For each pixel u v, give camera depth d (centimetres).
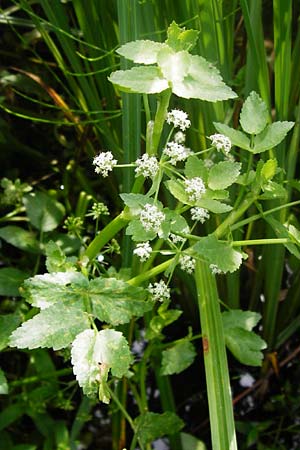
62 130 86
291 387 76
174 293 78
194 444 69
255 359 61
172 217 49
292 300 75
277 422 74
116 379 64
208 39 59
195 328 79
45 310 46
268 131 50
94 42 69
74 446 67
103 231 54
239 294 77
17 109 83
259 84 61
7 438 66
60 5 67
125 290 48
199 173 49
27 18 85
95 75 73
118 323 47
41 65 85
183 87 44
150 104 63
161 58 44
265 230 71
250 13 60
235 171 48
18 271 65
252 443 72
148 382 76
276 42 59
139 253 48
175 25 44
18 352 75
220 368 53
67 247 71
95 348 45
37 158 86
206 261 50
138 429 62
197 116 65
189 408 76
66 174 83
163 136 64
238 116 70
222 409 51
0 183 82
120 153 71
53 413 73
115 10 67
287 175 65
